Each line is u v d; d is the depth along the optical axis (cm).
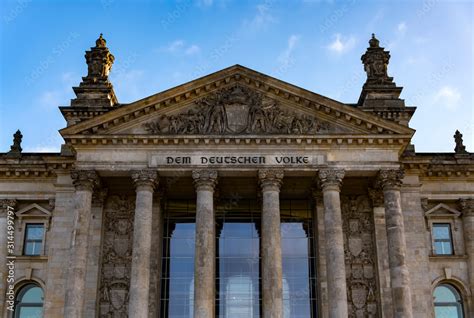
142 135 6191
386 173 6166
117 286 6391
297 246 6794
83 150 6219
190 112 6375
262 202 6247
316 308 6525
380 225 6506
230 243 6775
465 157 7006
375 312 6325
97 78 7244
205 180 6116
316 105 6328
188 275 6675
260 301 6569
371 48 7481
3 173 6950
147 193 6091
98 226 6462
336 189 6106
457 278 6719
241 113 6366
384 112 6969
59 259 6469
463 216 6950
